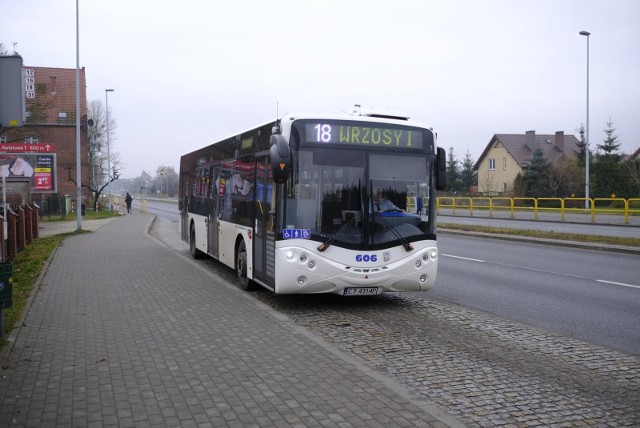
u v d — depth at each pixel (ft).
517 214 126.93
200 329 25.26
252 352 21.71
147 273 41.98
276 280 29.07
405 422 15.23
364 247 29.35
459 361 21.50
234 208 38.86
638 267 48.29
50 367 19.75
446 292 36.78
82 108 207.92
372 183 29.76
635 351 23.35
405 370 20.42
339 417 15.52
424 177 30.71
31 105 186.09
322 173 29.17
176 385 18.01
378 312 30.37
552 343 24.07
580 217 111.65
